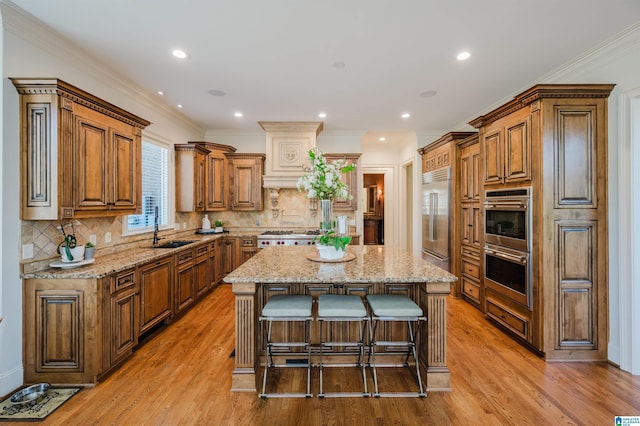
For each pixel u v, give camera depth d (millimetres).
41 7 2055
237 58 2781
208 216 5559
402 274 2111
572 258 2537
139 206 3129
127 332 2564
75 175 2328
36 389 2105
